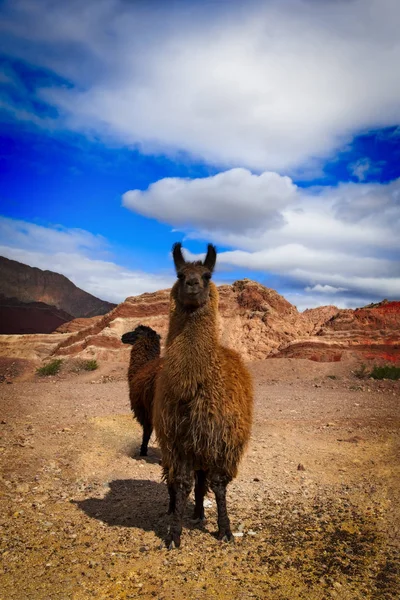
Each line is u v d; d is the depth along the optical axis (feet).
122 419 39.68
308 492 22.68
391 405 49.49
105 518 19.22
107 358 107.04
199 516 19.26
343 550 16.14
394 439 32.40
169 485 18.97
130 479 25.00
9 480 23.04
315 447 31.27
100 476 25.12
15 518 18.54
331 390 65.26
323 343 106.93
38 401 52.03
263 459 28.66
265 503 21.38
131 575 14.24
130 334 31.58
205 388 16.16
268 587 13.62
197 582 13.91
